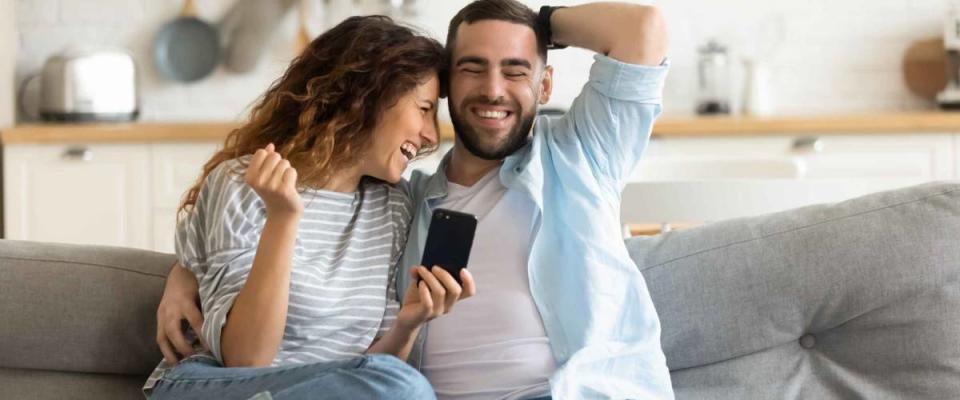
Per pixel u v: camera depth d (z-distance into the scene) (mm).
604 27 2203
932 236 2197
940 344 2172
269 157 1881
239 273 2016
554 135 2256
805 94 5117
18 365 2193
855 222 2227
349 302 2080
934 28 5066
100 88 4785
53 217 4559
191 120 5113
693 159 3299
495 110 2176
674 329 2229
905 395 2184
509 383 2068
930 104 5090
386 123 2135
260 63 5113
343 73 2125
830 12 5090
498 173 2232
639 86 2168
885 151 4527
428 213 2217
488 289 2119
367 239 2164
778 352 2246
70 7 5102
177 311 2090
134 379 2225
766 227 2264
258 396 1865
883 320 2195
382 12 5055
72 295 2184
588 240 2113
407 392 1860
